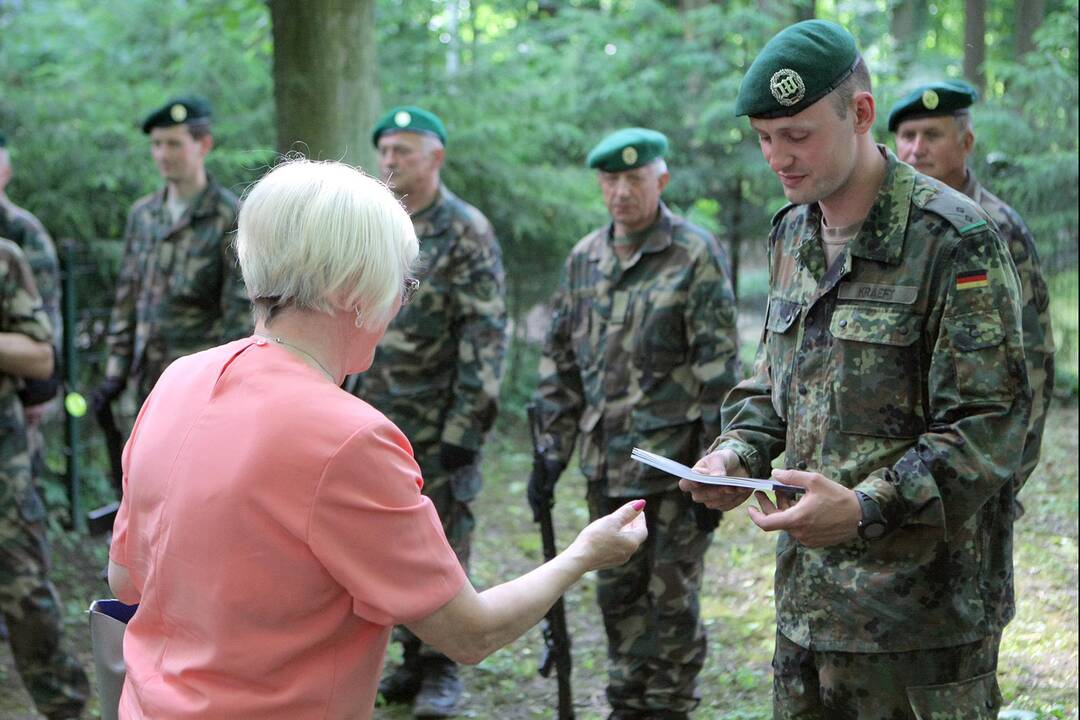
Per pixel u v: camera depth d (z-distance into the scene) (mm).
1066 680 4004
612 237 3852
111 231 7172
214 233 4918
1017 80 8156
